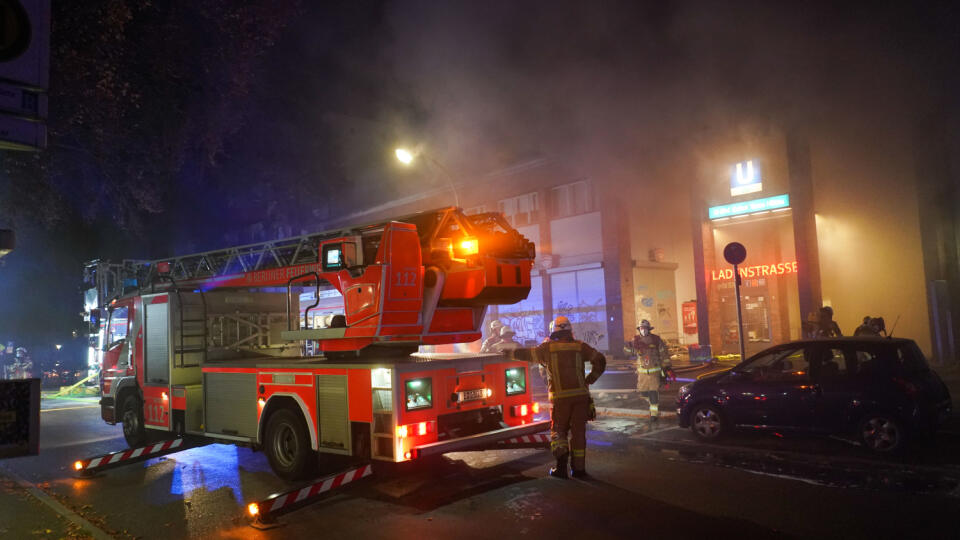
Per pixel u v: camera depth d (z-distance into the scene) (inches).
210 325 358.9
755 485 239.8
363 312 267.3
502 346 485.1
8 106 105.2
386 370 241.0
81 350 960.9
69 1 297.9
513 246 289.3
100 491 275.6
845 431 288.8
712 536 186.7
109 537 201.8
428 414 247.0
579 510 215.9
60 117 331.0
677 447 315.0
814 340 308.2
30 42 107.4
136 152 419.8
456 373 260.1
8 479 290.7
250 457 338.6
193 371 350.3
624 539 186.5
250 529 213.3
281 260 353.1
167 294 347.3
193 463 328.5
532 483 254.4
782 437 327.6
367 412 246.2
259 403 290.8
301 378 272.4
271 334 388.2
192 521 225.8
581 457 258.7
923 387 275.1
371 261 277.0
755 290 821.9
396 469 284.8
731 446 310.8
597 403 480.4
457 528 203.5
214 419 316.5
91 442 408.2
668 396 506.0
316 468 274.5
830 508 208.8
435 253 284.5
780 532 188.5
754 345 821.2
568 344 266.1
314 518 222.5
